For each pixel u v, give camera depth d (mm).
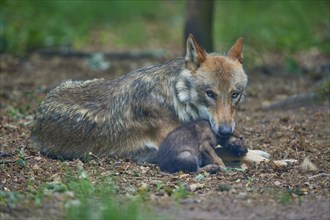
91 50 25875
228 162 12211
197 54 11836
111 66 22703
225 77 11688
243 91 12094
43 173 11469
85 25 28797
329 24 28250
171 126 12055
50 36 25953
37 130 13023
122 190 10562
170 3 35688
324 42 24891
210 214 9438
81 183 10398
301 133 14656
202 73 11750
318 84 18266
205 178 11180
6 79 20422
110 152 12406
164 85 12109
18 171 11516
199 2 19766
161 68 12344
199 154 11602
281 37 25828
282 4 28719
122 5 32406
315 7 28984
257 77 21172
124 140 12336
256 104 18000
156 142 12148
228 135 11469
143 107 12148
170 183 10906
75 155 12609
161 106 12062
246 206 9734
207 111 11758
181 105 11969
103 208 9453
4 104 17359
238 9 28297
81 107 12641
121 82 12594
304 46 25438
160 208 9688
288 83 20359
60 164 12078
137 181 11086
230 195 10250
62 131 12680
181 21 32062
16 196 9945
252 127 15219
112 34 28969
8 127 14750
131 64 23094
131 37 28094
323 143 13805
